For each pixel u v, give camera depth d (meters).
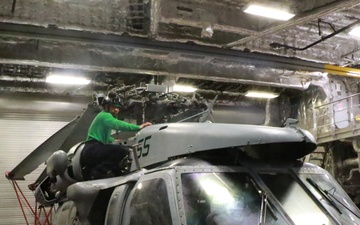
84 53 7.71
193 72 8.62
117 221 3.62
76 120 6.52
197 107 4.87
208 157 3.62
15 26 6.43
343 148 10.71
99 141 4.86
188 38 7.55
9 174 8.04
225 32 7.91
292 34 8.46
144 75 9.84
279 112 11.85
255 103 11.94
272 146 3.83
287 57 8.58
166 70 8.35
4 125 10.02
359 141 9.69
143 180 3.61
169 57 7.96
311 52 8.87
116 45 7.04
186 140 3.65
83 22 6.72
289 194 3.56
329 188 3.82
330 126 10.38
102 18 6.86
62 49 7.57
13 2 6.19
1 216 10.11
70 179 5.08
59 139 6.91
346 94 10.91
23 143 10.15
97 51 7.77
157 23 6.75
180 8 6.76
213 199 3.24
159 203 3.27
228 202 3.26
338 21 7.97
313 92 11.05
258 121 11.87
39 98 10.12
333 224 3.41
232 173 3.49
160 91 4.93
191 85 10.55
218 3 6.93
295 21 6.61
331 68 9.06
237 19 7.12
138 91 4.94
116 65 7.93
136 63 8.09
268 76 9.65
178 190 3.20
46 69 9.38
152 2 6.25
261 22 7.27
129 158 4.43
